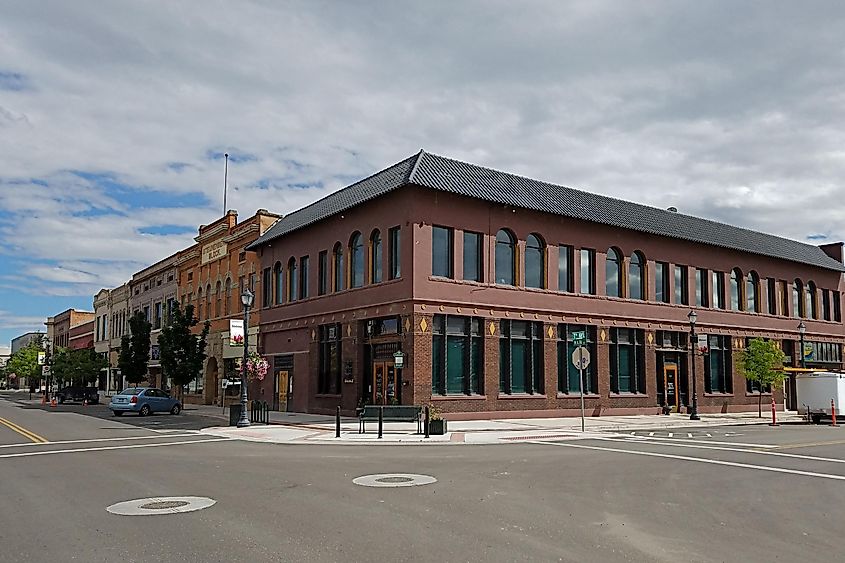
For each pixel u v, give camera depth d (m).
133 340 54.53
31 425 30.55
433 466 15.88
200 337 49.91
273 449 20.17
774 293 45.94
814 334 48.22
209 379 49.91
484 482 13.36
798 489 13.20
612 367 36.22
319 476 14.14
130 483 13.26
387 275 31.19
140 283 66.62
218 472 14.80
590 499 11.62
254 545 8.35
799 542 8.88
